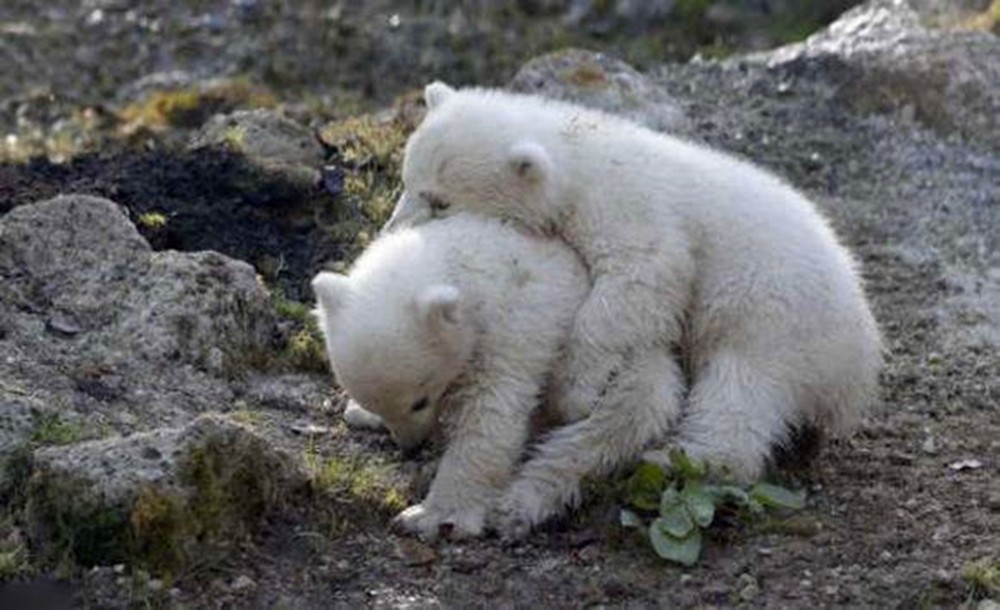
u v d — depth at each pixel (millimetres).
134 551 10180
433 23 26328
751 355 11188
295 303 13852
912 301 14859
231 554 10477
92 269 12938
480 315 10961
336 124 17844
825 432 11953
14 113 23781
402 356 10719
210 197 15258
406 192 12031
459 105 12039
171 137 19906
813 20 26219
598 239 11312
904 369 13680
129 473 10234
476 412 10977
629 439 11031
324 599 10297
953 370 13695
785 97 18484
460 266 11086
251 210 15125
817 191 16969
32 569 10219
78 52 25984
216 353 12633
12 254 12992
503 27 26500
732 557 10727
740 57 19688
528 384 11016
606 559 10695
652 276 11117
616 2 26797
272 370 13031
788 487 11617
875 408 12945
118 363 12320
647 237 11211
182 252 13773
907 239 16000
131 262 12992
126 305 12719
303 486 11094
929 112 17859
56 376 12016
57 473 10289
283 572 10492
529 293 11070
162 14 27188
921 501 11547
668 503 10727
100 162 15906
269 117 16531
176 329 12602
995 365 13773
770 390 11156
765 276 11227
